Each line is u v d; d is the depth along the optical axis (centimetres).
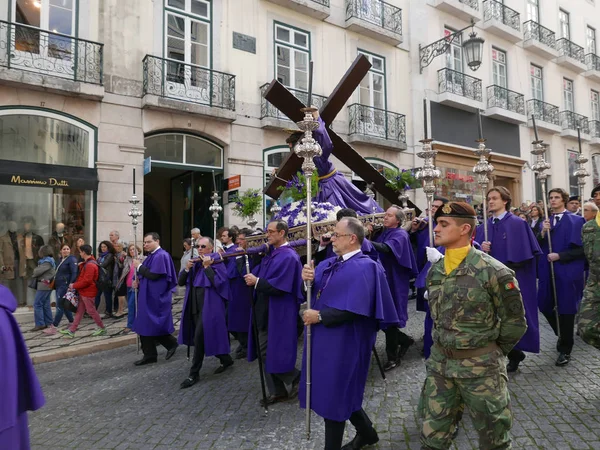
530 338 429
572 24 2058
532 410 361
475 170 450
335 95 590
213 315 501
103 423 394
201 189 1296
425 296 448
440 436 235
